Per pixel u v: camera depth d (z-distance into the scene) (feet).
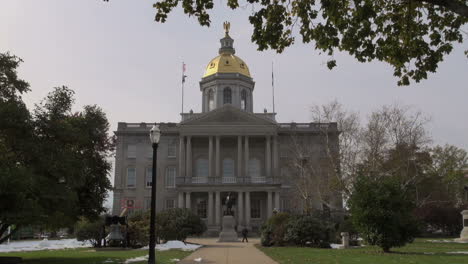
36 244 142.00
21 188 58.44
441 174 217.15
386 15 47.29
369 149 156.66
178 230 127.13
